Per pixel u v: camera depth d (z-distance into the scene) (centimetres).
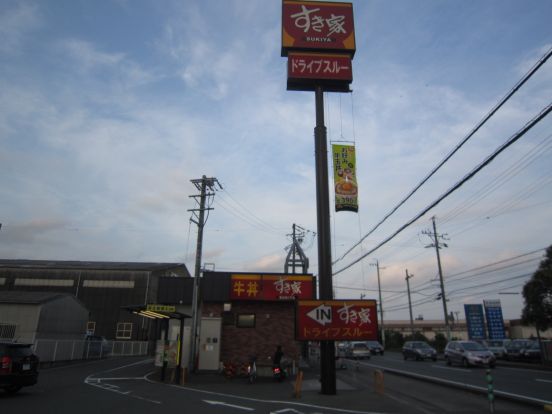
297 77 1952
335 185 1886
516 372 2398
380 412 1173
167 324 2431
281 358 2094
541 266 2919
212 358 2488
